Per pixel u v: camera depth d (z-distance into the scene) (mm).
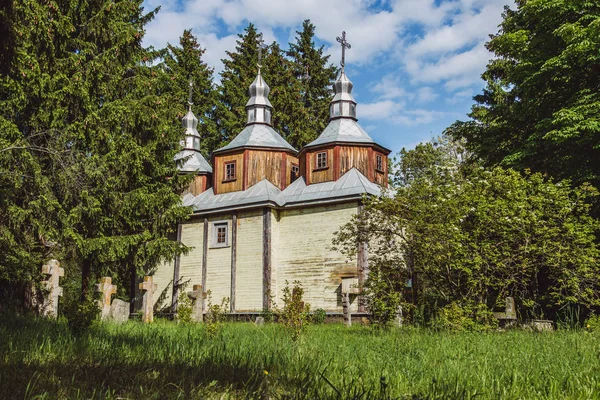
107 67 22500
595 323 12172
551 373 5836
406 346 8539
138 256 25156
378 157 30359
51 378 4680
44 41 19688
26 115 20562
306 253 27453
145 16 27594
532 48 21734
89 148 21672
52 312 14586
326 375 5359
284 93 41875
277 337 9469
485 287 14078
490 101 31562
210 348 7039
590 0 20109
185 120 37125
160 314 30328
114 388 4543
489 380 5359
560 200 14633
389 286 14391
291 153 32281
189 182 27469
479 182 14773
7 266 16125
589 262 13992
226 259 29125
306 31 46812
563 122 18297
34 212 19047
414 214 14195
